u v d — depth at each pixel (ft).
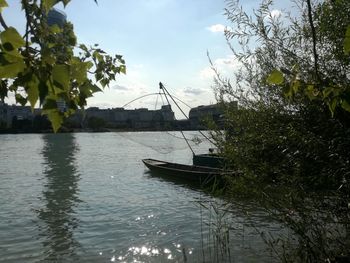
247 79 28.63
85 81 6.50
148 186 93.97
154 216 62.90
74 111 6.61
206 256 42.34
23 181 108.37
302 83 13.87
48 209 70.38
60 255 45.73
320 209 24.66
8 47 5.00
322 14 23.27
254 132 26.81
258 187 25.44
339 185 22.38
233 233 46.14
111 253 46.06
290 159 23.82
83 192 88.58
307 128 24.16
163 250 46.16
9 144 316.81
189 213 63.36
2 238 52.44
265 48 27.40
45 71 5.19
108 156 196.03
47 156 197.67
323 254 24.27
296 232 24.50
